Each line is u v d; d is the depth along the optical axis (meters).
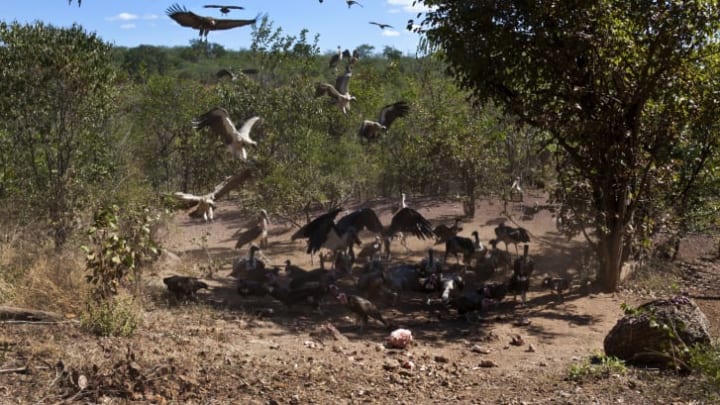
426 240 21.52
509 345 10.87
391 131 27.19
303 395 7.89
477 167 23.91
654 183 15.98
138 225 12.39
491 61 14.40
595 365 9.15
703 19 13.25
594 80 14.88
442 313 13.16
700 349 8.48
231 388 7.96
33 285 11.07
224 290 14.41
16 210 15.14
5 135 15.66
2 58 15.33
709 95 14.55
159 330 10.20
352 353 9.83
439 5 14.59
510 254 18.75
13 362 8.07
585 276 16.69
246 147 10.40
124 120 20.77
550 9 13.80
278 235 22.45
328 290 12.91
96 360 8.31
